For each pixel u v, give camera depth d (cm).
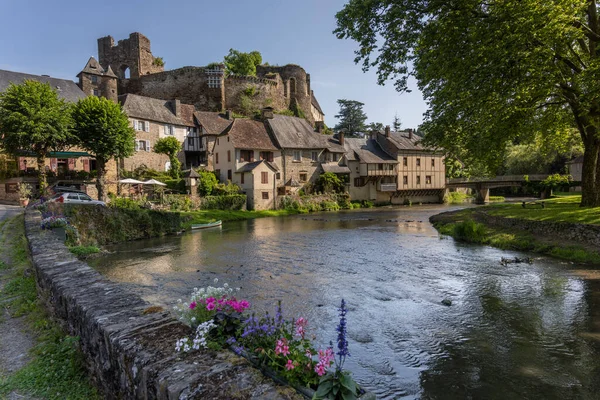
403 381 628
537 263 1402
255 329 321
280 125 5034
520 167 5962
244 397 228
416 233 2412
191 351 294
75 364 419
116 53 6362
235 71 7012
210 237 2403
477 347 740
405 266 1445
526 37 1267
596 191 1852
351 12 1554
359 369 668
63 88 4194
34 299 672
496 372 646
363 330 834
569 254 1443
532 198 5731
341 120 8450
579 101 1501
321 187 5019
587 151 1858
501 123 1609
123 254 1792
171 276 1348
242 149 4412
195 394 229
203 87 5994
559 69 1427
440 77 1642
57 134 2780
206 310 384
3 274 876
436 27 1474
